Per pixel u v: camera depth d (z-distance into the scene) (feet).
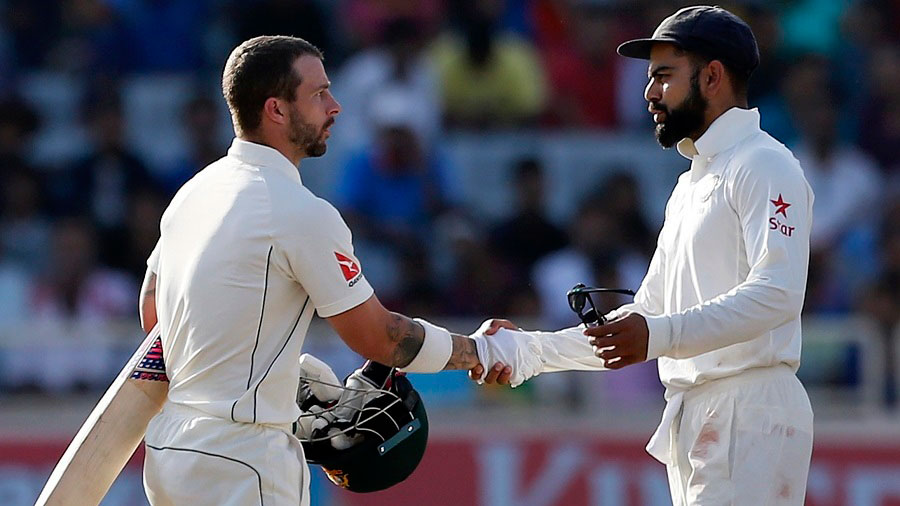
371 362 53.72
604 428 95.91
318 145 50.47
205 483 48.16
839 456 95.86
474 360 53.31
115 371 96.32
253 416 48.24
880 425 95.86
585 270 112.98
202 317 48.55
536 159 123.34
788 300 48.39
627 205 117.60
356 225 118.52
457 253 114.21
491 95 129.18
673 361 52.34
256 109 49.73
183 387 49.16
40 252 118.01
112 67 132.87
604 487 95.30
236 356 48.44
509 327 55.06
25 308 113.91
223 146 124.57
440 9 132.05
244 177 49.47
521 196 119.55
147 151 128.77
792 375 51.16
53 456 94.32
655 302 54.29
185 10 133.59
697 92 51.34
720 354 50.83
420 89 125.80
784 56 135.44
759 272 48.67
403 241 118.11
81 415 95.04
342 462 53.31
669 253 52.65
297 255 48.47
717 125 51.19
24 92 130.11
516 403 96.37
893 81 135.44
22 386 95.35
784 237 48.67
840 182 126.82
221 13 133.49
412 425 53.52
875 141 133.59
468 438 95.55
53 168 121.80
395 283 115.34
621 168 129.59
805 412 50.88
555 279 113.19
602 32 132.98
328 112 50.49
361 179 120.26
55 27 133.90
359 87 126.00
